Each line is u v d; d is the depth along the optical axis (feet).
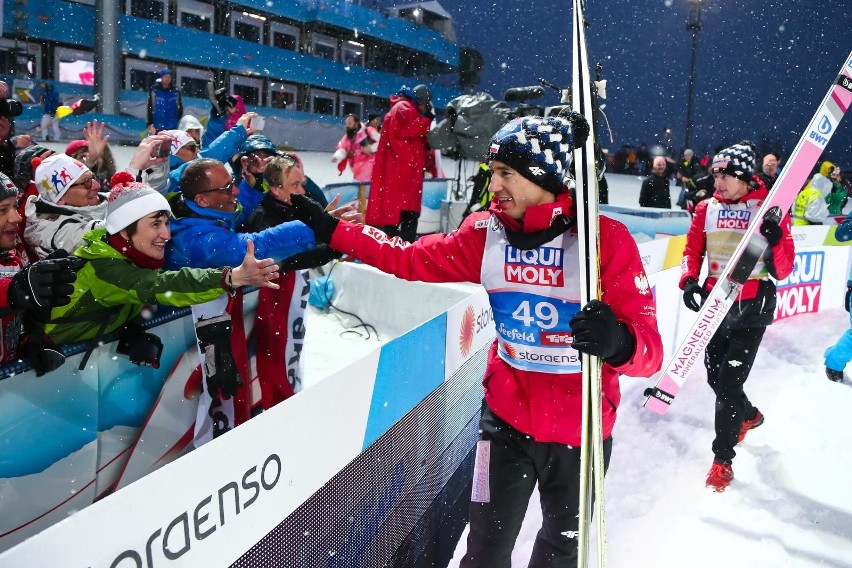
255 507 4.76
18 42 61.36
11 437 5.50
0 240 5.86
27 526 5.73
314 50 92.79
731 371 9.52
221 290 6.19
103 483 6.57
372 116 29.04
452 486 8.66
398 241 6.47
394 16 100.12
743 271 7.97
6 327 5.88
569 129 5.38
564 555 6.10
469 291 13.00
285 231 7.47
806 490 9.40
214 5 79.46
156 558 3.90
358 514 6.19
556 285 5.57
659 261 17.83
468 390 9.11
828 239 21.54
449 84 110.32
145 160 9.62
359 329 14.56
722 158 10.47
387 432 6.70
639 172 82.58
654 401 8.29
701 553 7.89
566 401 5.77
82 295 6.20
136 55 71.82
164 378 7.22
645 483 9.57
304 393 5.26
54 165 7.63
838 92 7.75
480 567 6.22
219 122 14.51
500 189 5.53
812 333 17.42
